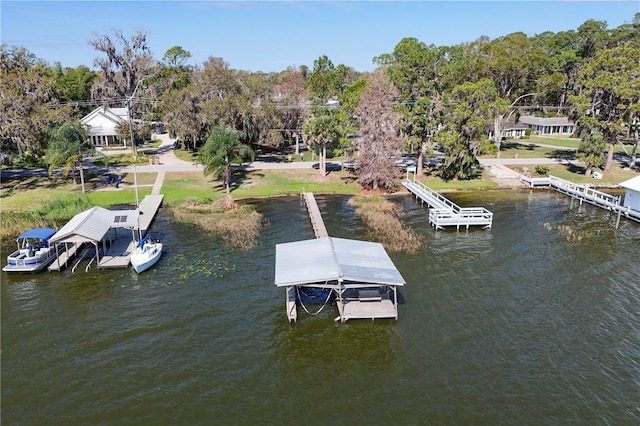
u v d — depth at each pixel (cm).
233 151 5044
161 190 5162
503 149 8012
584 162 6231
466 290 2825
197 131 6681
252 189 5322
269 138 6662
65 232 3083
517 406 1841
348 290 2745
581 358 2145
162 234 3828
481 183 5694
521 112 10662
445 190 5447
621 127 5516
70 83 10300
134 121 7994
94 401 1891
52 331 2400
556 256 3359
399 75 6078
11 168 6122
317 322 2472
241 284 2909
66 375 2055
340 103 7569
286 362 2139
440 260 3291
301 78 10631
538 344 2258
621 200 4912
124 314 2562
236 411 1831
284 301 2700
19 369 2095
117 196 4869
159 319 2509
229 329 2411
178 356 2186
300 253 2744
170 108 6806
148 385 1986
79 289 2862
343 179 5816
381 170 5153
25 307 2645
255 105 6756
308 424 1756
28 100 4903
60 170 6006
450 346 2248
